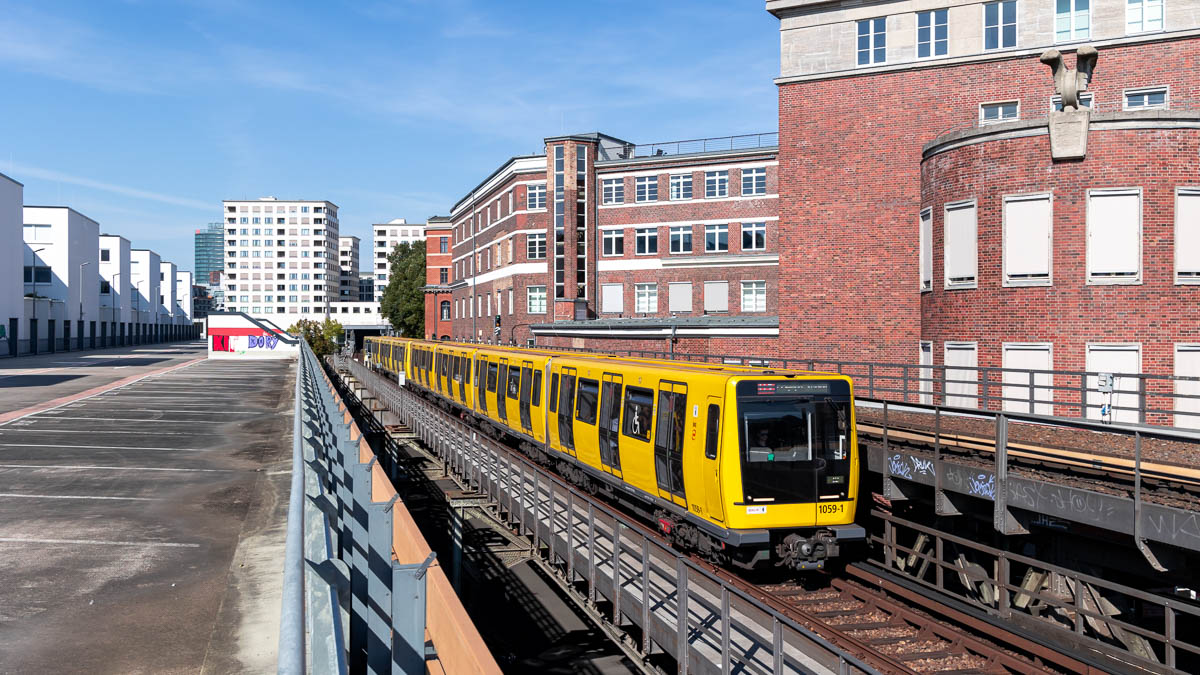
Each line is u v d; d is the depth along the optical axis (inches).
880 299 1085.8
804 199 1123.3
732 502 505.7
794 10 1123.9
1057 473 536.4
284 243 7534.5
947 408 578.2
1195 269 754.2
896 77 1077.8
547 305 2071.9
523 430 901.2
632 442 629.3
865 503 690.2
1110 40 987.9
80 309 4136.3
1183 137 751.1
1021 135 796.0
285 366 2731.3
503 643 602.9
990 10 1040.2
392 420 1423.5
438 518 890.1
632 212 2014.0
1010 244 804.6
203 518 633.0
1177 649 543.2
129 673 346.3
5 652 367.6
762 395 514.6
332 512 213.3
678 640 385.1
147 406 1445.6
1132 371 756.6
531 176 2158.0
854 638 429.7
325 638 130.5
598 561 525.3
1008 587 490.9
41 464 866.1
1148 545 446.0
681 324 1366.9
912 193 1071.6
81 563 509.0
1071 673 414.6
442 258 3501.5
